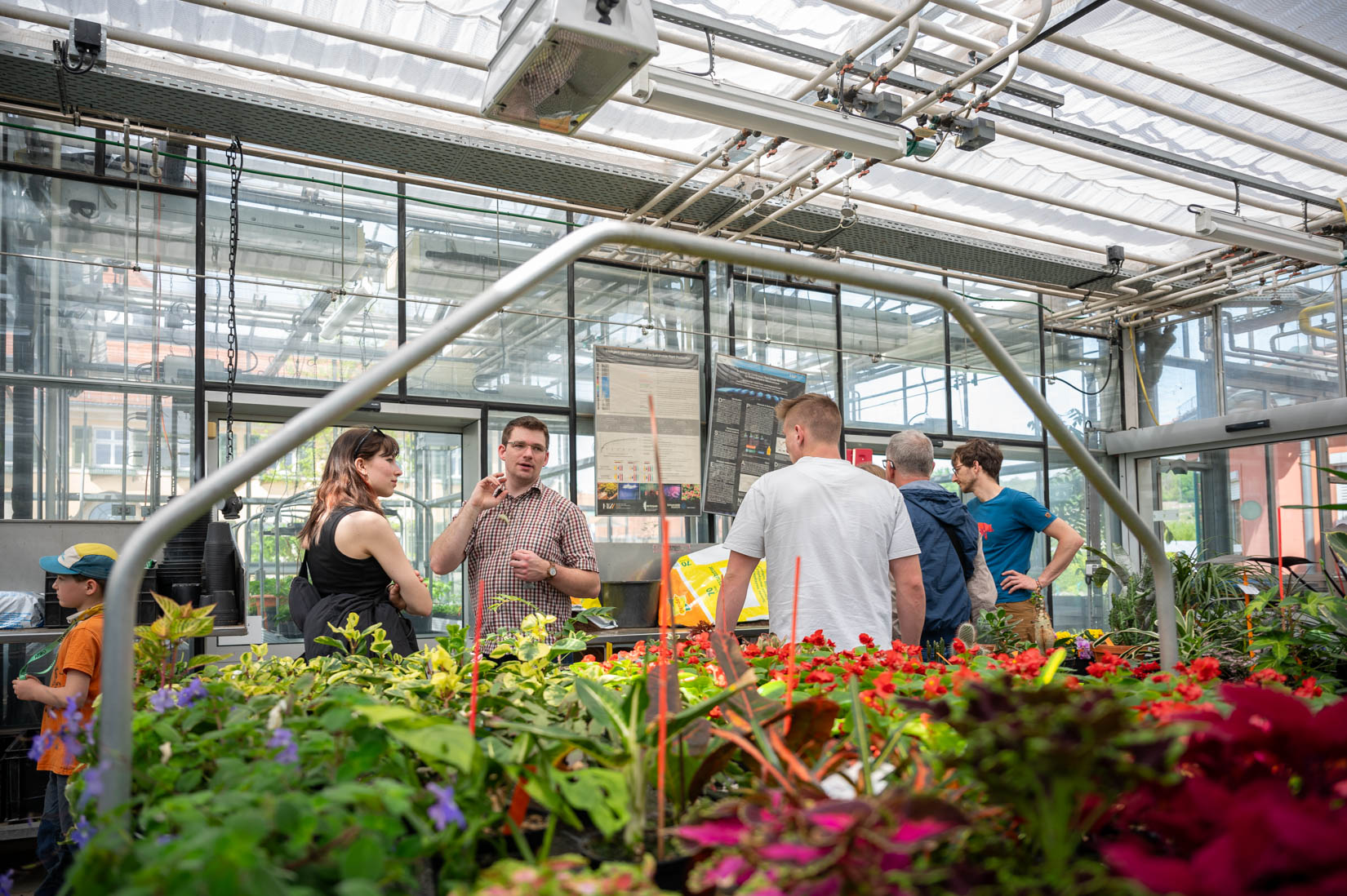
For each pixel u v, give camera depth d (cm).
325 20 349
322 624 205
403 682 107
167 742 76
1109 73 410
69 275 400
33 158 399
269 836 51
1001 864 49
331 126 406
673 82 313
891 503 222
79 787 79
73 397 395
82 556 270
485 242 504
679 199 504
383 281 474
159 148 423
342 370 459
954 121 388
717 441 550
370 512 215
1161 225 553
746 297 586
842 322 618
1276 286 650
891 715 82
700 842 48
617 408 526
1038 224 587
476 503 269
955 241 579
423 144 426
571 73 281
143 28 360
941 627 247
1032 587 293
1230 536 700
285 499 445
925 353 650
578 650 130
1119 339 777
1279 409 663
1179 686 87
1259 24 339
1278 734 55
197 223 427
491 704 94
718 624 220
